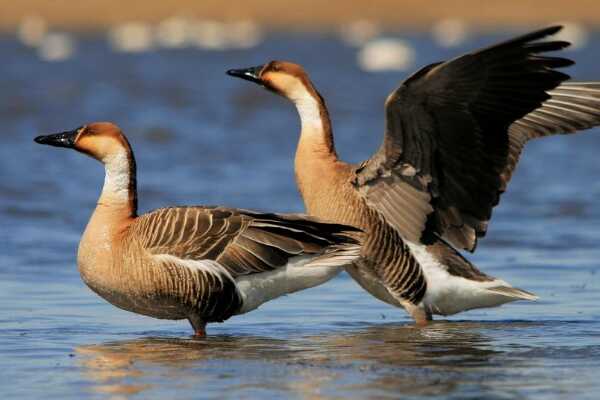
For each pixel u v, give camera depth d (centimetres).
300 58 5650
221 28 7288
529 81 1273
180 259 1354
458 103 1327
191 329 1466
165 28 7138
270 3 7994
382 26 7588
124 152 1416
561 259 1914
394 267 1465
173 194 2428
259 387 1146
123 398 1109
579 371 1215
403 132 1389
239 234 1363
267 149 3027
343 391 1131
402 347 1341
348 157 2867
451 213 1449
